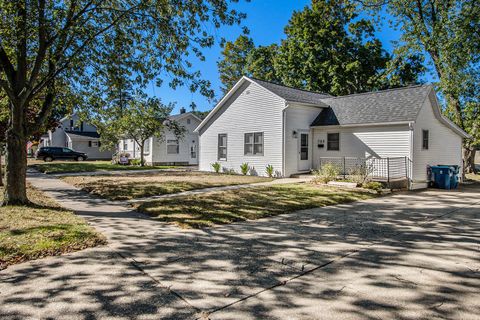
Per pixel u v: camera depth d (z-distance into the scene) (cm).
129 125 2409
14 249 466
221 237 564
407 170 1345
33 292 340
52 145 4038
